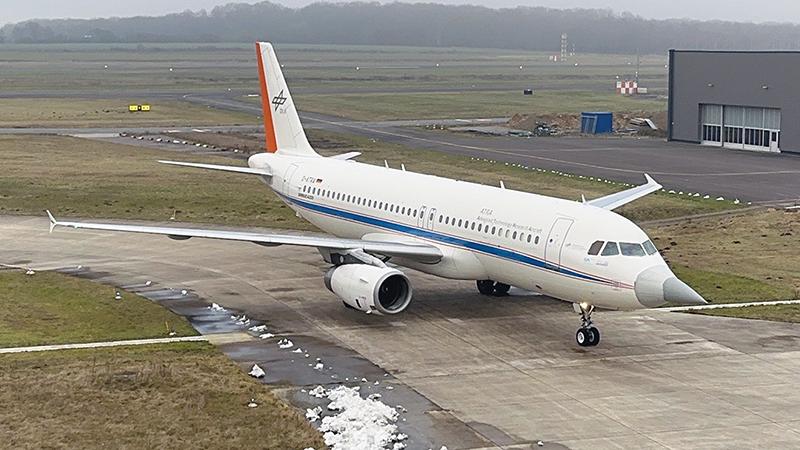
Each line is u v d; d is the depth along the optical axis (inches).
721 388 1298.0
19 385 1282.0
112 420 1162.0
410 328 1594.5
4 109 6107.3
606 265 1396.4
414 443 1104.8
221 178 3294.8
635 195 1958.7
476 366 1395.2
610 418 1186.6
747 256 2159.2
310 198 2048.5
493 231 1583.4
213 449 1080.2
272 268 2062.0
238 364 1400.1
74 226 1572.3
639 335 1552.7
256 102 7027.6
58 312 1683.1
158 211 2704.2
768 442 1107.9
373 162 3799.2
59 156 3848.4
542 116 5615.2
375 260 1605.6
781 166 3646.7
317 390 1282.0
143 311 1691.7
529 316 1665.8
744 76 4192.9
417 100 7308.1
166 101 7032.5
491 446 1097.4
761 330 1581.0
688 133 4552.2
